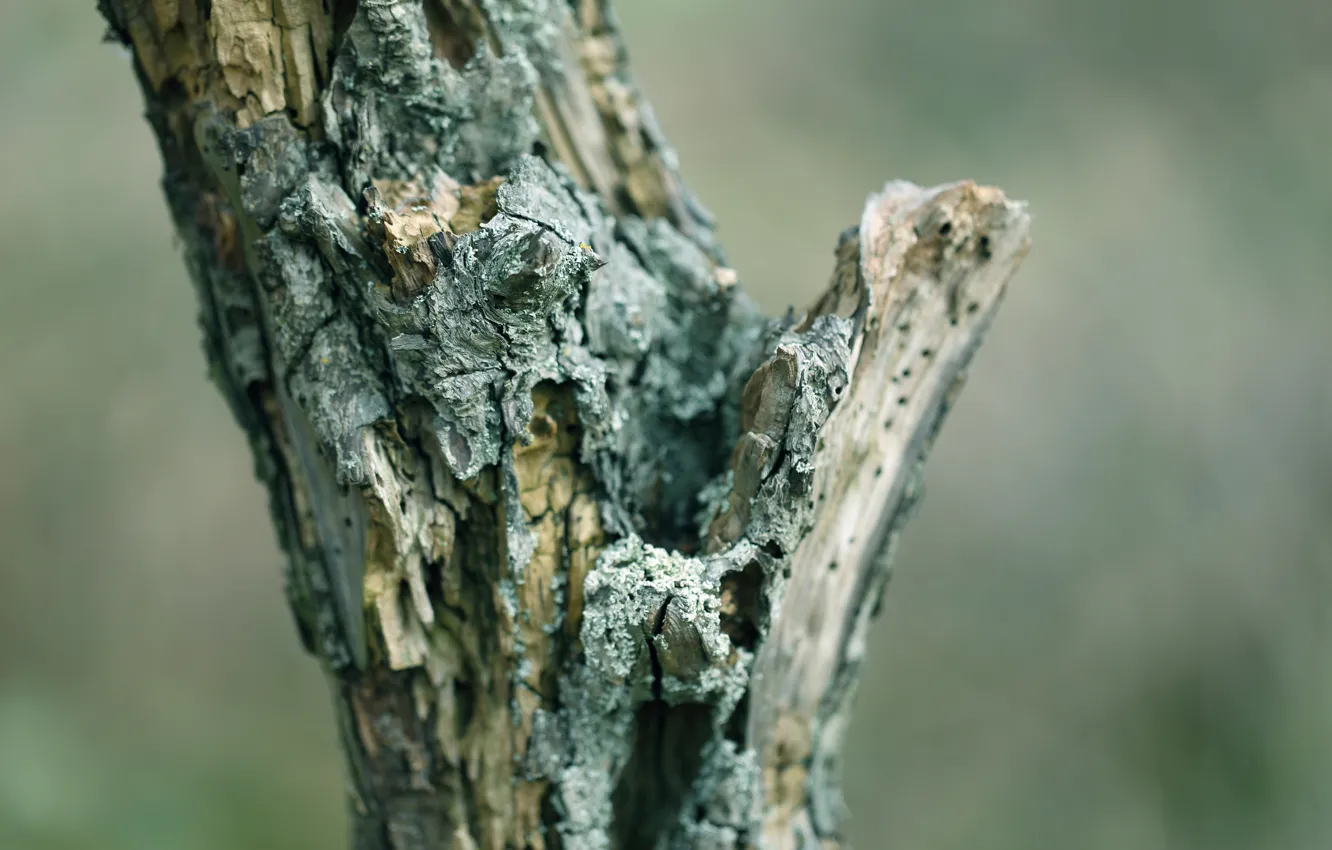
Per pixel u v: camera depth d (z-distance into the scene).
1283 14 1.33
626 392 0.51
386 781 0.52
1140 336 1.25
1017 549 1.24
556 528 0.50
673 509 0.52
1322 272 1.25
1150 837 1.14
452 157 0.50
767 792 0.52
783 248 1.26
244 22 0.49
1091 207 1.31
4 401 1.18
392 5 0.49
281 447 0.52
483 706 0.51
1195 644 1.19
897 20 1.38
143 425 1.22
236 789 1.17
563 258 0.48
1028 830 1.15
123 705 1.20
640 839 0.52
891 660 1.22
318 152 0.50
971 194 0.51
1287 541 1.20
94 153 1.18
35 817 1.09
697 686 0.50
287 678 1.26
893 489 0.52
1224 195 1.30
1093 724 1.19
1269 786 1.12
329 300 0.49
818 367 0.49
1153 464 1.23
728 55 1.34
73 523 1.21
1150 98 1.35
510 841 0.51
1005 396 1.26
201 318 0.52
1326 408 1.21
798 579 0.51
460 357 0.49
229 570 1.26
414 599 0.50
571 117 0.53
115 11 0.50
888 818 1.16
